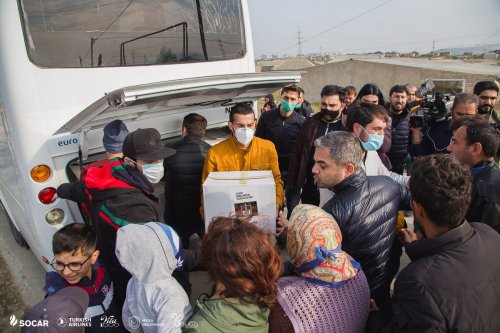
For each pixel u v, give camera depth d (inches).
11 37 88.2
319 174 71.5
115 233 69.7
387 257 71.6
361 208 67.1
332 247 54.4
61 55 95.3
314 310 52.7
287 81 102.6
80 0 96.7
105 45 102.7
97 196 71.8
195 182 107.3
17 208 123.0
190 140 107.2
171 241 60.1
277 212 86.9
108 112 78.4
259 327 48.0
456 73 810.8
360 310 57.1
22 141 92.2
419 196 53.2
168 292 55.3
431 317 45.9
